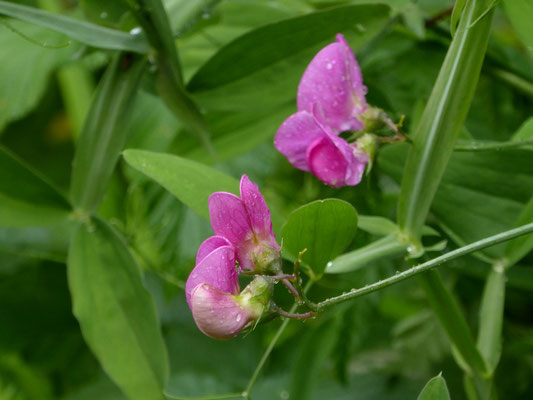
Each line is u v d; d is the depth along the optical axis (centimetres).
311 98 36
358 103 36
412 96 44
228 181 36
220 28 43
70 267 38
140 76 38
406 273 33
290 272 43
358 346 45
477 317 44
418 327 44
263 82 39
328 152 35
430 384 33
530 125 37
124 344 38
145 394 38
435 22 42
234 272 33
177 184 35
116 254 38
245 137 41
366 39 39
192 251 45
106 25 39
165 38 38
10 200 38
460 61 34
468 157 38
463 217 38
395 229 36
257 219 34
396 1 40
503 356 43
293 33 38
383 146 38
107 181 38
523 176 37
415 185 36
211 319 32
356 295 33
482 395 37
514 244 37
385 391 45
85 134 38
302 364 41
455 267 42
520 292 44
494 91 44
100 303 38
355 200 43
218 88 39
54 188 38
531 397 43
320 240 34
